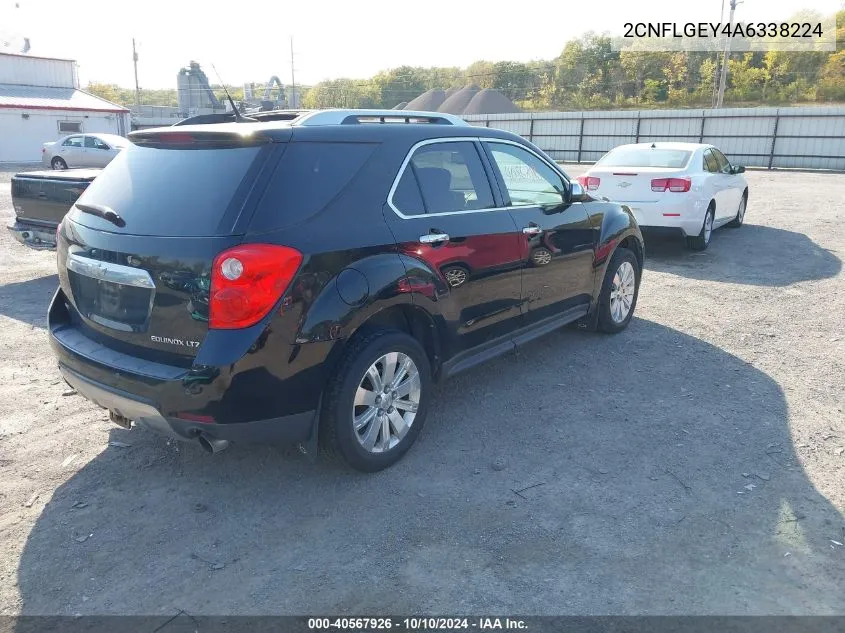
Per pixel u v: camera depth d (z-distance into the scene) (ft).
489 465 12.59
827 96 230.48
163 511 11.14
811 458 12.75
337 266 10.89
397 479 12.10
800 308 23.17
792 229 39.86
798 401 15.40
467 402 15.43
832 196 57.72
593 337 20.07
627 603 8.93
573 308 17.74
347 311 10.94
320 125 11.80
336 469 12.43
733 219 39.37
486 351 14.79
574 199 17.47
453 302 13.25
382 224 11.85
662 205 30.66
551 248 16.17
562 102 287.89
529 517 10.89
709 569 9.59
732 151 110.73
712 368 17.53
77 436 13.75
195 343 10.13
